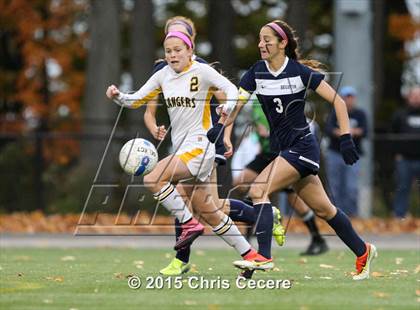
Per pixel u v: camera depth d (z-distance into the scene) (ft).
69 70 345.72
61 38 342.64
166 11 376.07
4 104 352.90
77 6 338.34
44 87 345.51
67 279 103.40
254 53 370.53
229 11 311.06
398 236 191.31
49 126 290.56
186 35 102.01
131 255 149.18
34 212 232.32
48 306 81.87
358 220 206.08
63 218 221.05
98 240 186.60
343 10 222.89
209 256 146.00
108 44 273.54
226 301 84.84
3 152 235.61
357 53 223.30
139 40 278.05
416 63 378.12
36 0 335.67
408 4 375.45
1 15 333.42
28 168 235.20
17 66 360.69
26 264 126.93
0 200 234.17
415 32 353.51
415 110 221.25
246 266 98.17
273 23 99.66
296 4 282.36
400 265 125.08
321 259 138.41
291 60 99.71
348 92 191.52
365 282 100.37
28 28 334.65
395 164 219.61
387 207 220.23
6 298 86.58
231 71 310.86
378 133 258.78
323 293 90.48
